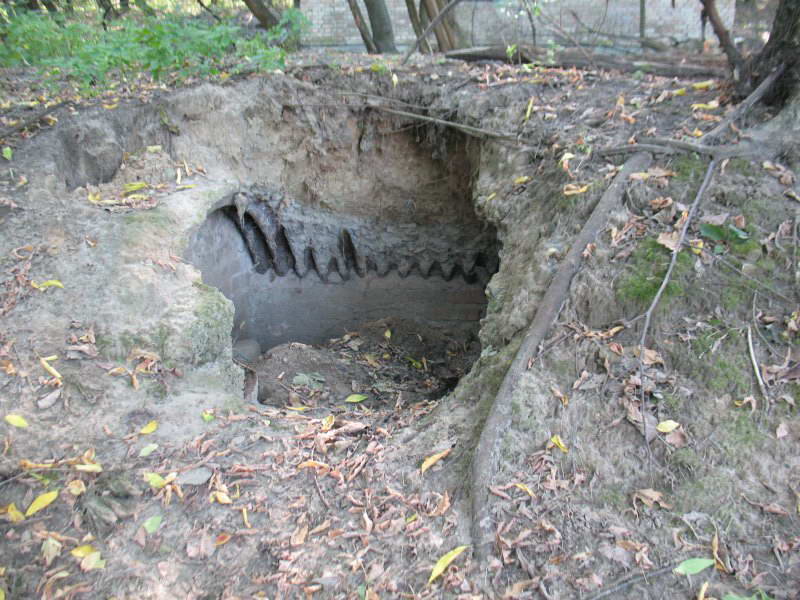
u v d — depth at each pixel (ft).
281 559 3.85
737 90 6.14
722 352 4.32
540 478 4.04
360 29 12.46
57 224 6.56
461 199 9.41
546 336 4.75
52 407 4.92
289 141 9.19
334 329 10.11
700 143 5.54
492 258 9.69
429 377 8.62
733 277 4.62
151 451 4.61
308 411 5.96
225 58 9.69
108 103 8.28
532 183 6.52
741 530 3.61
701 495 3.80
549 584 3.50
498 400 4.43
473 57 9.45
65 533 4.02
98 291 5.91
